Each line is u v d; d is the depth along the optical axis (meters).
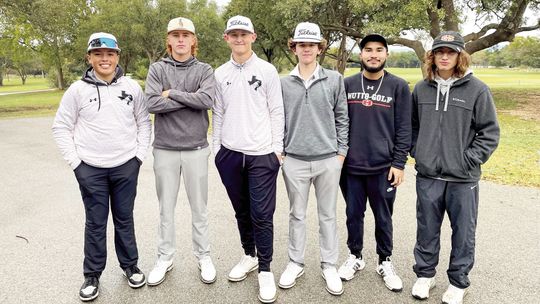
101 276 3.23
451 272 2.83
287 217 4.57
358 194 3.09
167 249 3.22
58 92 34.62
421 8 12.55
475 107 2.64
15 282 3.12
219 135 3.09
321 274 3.26
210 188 5.73
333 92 2.93
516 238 3.89
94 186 2.86
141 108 3.06
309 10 15.98
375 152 2.94
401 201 5.04
